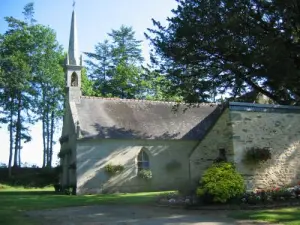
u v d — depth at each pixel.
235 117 16.80
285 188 15.28
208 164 18.39
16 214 13.53
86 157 27.83
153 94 49.78
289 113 17.81
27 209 15.31
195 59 22.11
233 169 14.71
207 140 18.62
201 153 18.98
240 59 20.78
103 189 27.77
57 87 49.03
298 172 17.34
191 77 23.11
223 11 20.97
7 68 45.72
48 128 50.25
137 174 28.89
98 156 28.12
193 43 21.73
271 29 20.86
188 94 23.00
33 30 48.50
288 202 13.53
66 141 31.84
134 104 32.56
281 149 17.20
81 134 27.86
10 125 46.62
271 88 22.53
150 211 13.59
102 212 13.75
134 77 49.50
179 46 22.34
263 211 12.14
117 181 28.27
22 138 47.88
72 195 25.22
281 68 19.30
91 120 29.38
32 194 26.95
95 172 27.81
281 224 9.95
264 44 19.23
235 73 22.22
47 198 21.33
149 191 28.80
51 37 49.38
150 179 29.09
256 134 16.94
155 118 31.80
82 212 13.91
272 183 16.64
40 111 49.03
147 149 29.61
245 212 12.11
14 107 46.84
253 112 17.12
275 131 17.31
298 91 21.86
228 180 13.86
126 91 49.69
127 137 28.97
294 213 11.50
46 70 48.25
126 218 11.94
